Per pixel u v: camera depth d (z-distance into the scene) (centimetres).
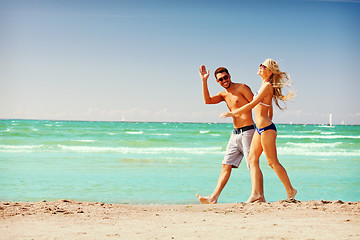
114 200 683
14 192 743
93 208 488
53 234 326
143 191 784
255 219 407
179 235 324
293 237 312
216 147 2173
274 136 563
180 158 1529
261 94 553
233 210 481
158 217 428
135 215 443
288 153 1873
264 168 1223
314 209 469
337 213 440
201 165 1282
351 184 902
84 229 351
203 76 639
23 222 380
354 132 4456
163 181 924
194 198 717
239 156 627
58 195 720
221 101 645
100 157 1523
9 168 1118
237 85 617
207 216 434
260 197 575
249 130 605
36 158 1438
